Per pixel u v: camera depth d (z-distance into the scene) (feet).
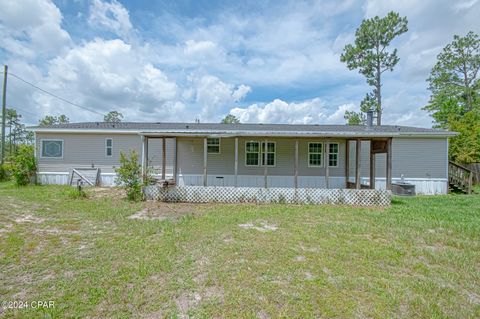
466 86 77.92
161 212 23.73
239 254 13.05
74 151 43.01
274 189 30.60
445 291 9.80
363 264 12.18
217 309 8.36
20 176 40.09
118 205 26.23
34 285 9.78
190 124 49.96
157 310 8.32
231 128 45.42
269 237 16.14
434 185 41.14
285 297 9.07
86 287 9.62
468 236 16.96
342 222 20.42
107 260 12.14
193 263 11.89
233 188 30.68
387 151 31.40
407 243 15.39
